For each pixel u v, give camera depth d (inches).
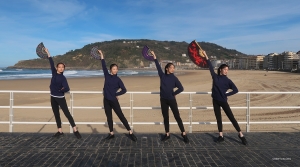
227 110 205.8
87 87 869.2
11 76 1692.9
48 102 513.7
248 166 160.1
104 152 183.3
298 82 1044.5
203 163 164.2
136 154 179.9
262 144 205.0
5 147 192.7
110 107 215.6
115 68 209.3
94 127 324.5
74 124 219.3
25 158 170.7
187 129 311.9
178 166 159.0
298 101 496.4
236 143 207.8
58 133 223.6
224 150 190.2
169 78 207.2
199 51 218.8
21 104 484.7
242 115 384.5
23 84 994.7
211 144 204.7
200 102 495.2
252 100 519.5
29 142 205.5
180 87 206.2
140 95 599.5
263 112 405.7
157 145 200.7
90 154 179.2
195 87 836.0
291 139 219.8
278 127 321.7
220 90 204.5
